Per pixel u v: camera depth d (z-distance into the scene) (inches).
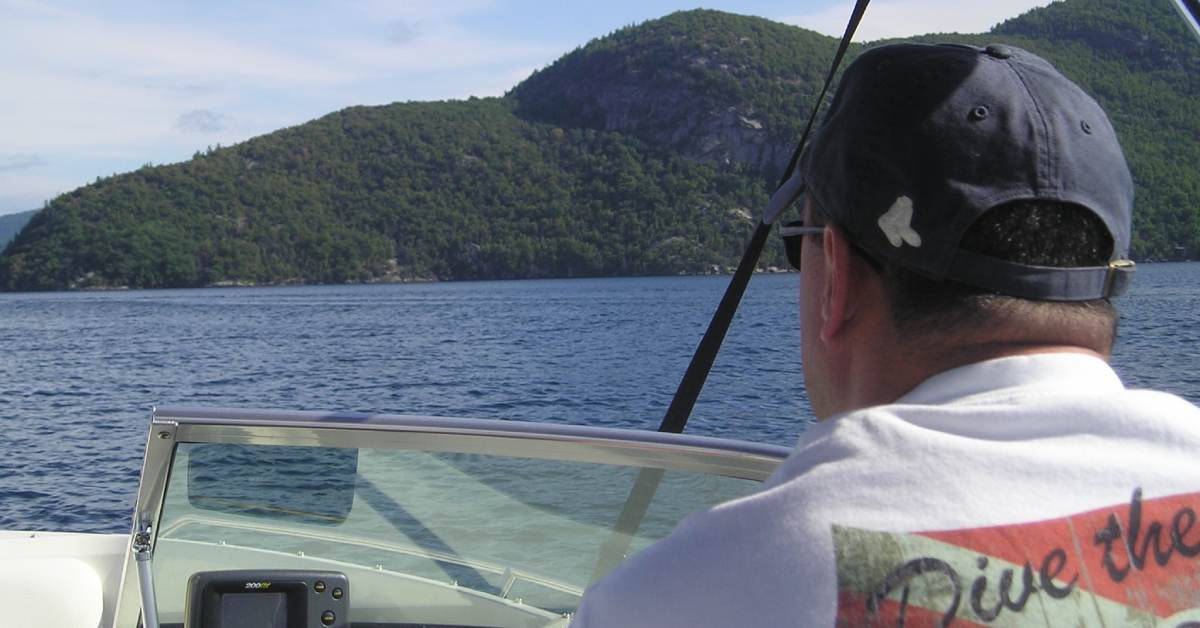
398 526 70.8
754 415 730.2
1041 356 28.4
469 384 1109.1
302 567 72.3
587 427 64.8
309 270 5856.3
